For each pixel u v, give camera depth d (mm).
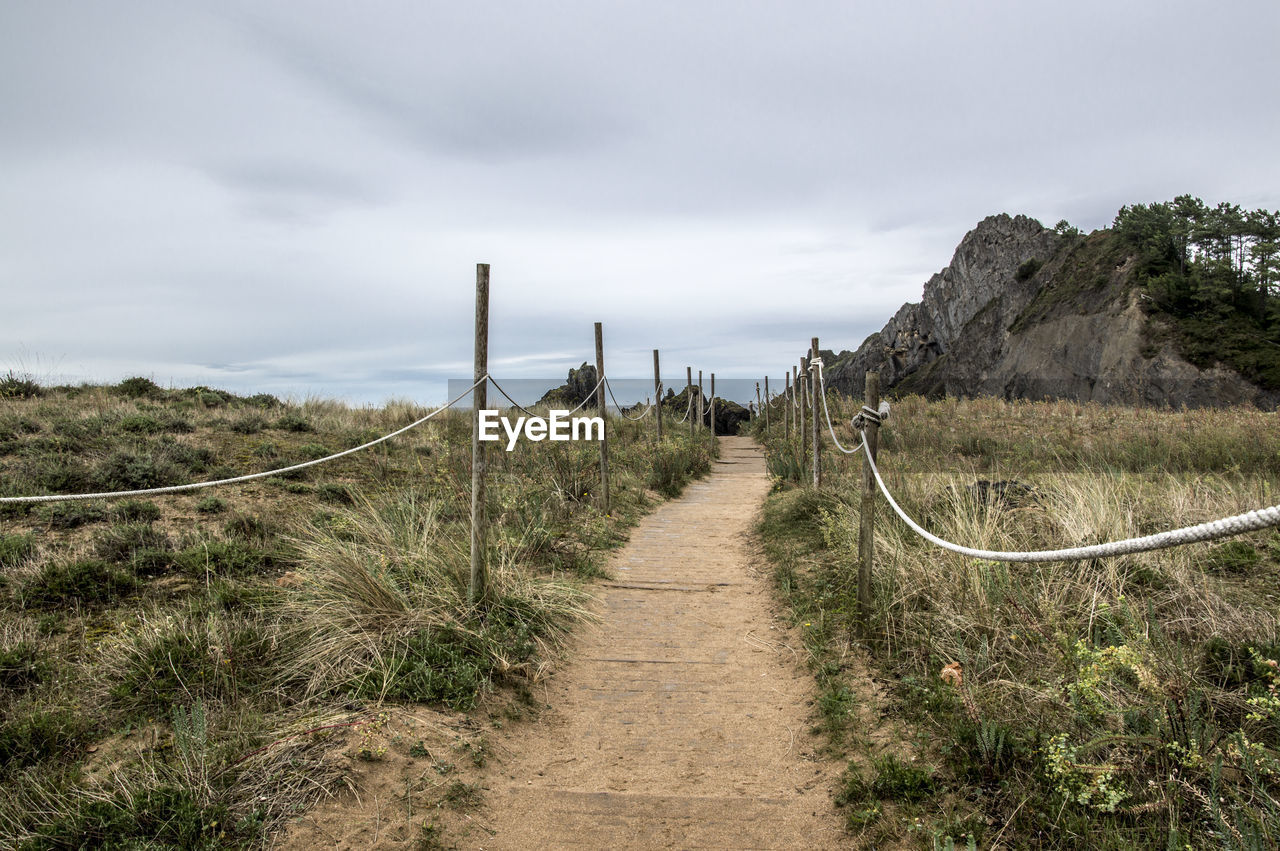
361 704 4266
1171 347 48531
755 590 7410
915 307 87938
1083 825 3125
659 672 5508
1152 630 4473
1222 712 3719
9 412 10461
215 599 5438
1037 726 3783
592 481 11734
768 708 4906
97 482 8156
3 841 3070
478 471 5797
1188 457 12016
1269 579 5461
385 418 15594
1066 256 66562
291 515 8133
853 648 5320
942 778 3631
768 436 25766
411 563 6066
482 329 5777
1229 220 52719
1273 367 43469
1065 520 6332
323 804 3406
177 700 4125
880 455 13078
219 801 3305
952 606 5215
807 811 3699
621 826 3609
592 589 7359
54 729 3775
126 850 3002
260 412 13273
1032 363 60250
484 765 4012
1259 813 2934
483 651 5141
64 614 5199
